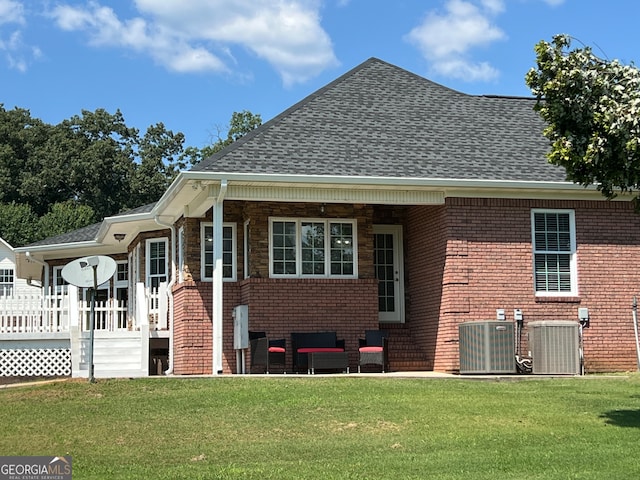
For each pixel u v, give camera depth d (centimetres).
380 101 2178
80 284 1617
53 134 6538
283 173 1798
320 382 1566
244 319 1895
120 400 1416
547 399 1419
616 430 1188
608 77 1188
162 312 2250
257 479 957
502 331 1838
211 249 2064
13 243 5469
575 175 1220
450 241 1933
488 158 2003
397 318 2144
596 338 1988
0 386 1652
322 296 1998
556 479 930
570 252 2012
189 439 1176
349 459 1054
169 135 6881
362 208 2062
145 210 2519
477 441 1133
